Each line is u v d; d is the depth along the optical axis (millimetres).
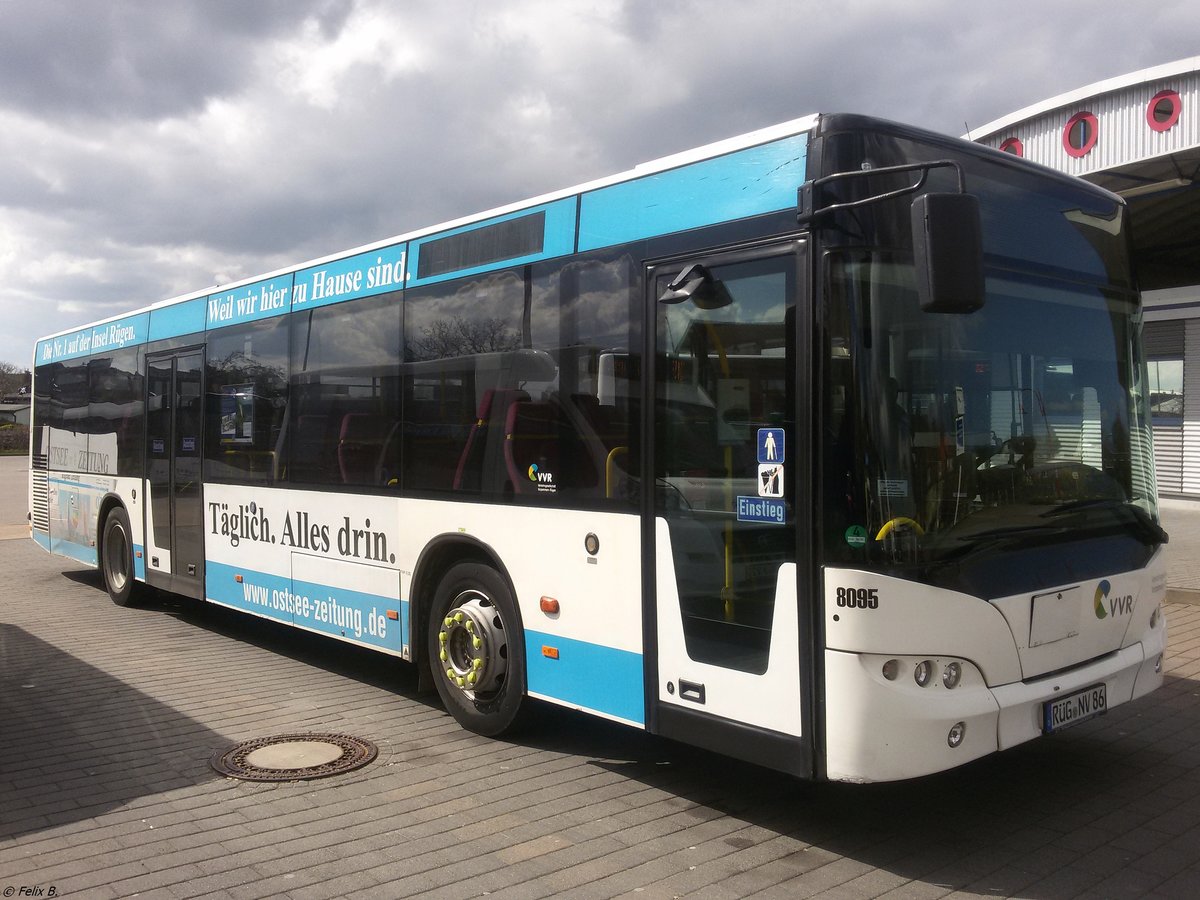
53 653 8312
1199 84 17375
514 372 5594
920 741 3904
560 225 5355
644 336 4797
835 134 4055
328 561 7133
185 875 4059
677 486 4598
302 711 6520
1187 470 17844
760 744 4180
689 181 4648
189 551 9023
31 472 13188
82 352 11508
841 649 3883
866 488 3896
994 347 4406
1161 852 4238
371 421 6727
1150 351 18375
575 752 5637
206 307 8828
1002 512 4309
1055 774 5211
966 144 4484
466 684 5848
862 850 4270
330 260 7223
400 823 4602
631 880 3986
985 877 3998
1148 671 4973
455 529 5969
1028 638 4273
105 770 5367
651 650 4719
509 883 3965
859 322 3945
